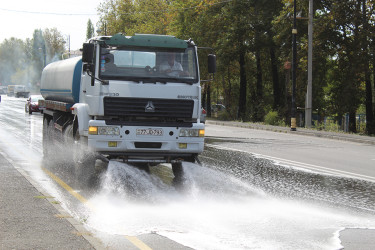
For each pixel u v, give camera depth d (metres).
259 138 24.84
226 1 47.66
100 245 5.64
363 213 8.25
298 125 43.81
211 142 21.52
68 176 11.13
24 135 21.83
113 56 10.39
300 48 39.91
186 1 52.19
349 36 38.97
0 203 7.62
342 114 39.78
